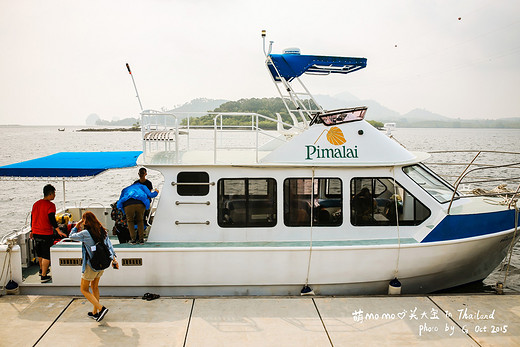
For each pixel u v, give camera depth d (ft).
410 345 17.07
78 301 20.36
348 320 18.86
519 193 23.04
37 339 17.07
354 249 20.97
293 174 21.88
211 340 17.20
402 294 21.72
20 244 23.54
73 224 25.05
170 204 21.81
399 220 22.38
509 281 27.94
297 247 20.81
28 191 68.90
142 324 18.33
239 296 20.95
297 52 24.35
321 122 22.15
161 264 20.84
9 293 20.97
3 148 166.91
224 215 21.95
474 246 21.98
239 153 25.11
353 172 22.00
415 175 23.47
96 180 80.28
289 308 19.86
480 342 17.35
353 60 23.93
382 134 22.61
